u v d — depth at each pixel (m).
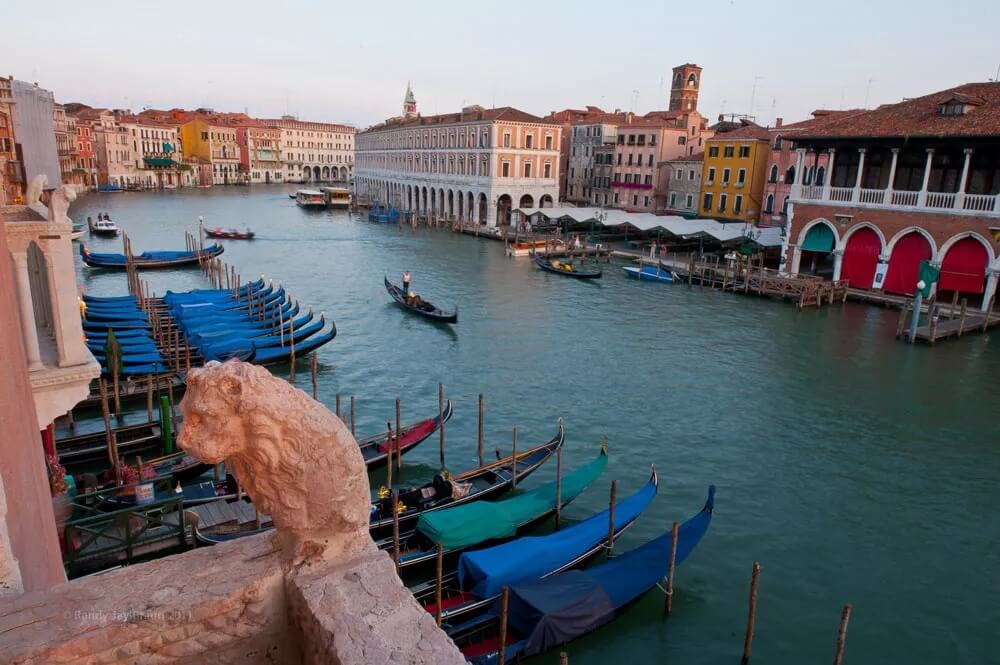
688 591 13.88
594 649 12.12
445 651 2.95
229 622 3.31
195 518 13.68
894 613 13.58
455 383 26.47
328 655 3.02
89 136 110.94
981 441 21.89
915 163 41.69
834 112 61.97
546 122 72.31
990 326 35.47
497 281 47.84
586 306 40.47
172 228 73.00
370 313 37.62
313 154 163.88
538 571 12.77
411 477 18.58
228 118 154.25
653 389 26.08
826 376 27.94
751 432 22.19
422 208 87.06
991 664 12.34
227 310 32.62
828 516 17.11
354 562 3.53
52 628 3.09
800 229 44.47
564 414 23.45
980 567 15.21
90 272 47.88
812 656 12.34
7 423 4.48
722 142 63.47
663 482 18.67
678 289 45.78
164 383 22.94
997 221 35.38
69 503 13.22
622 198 76.69
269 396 3.22
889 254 40.38
